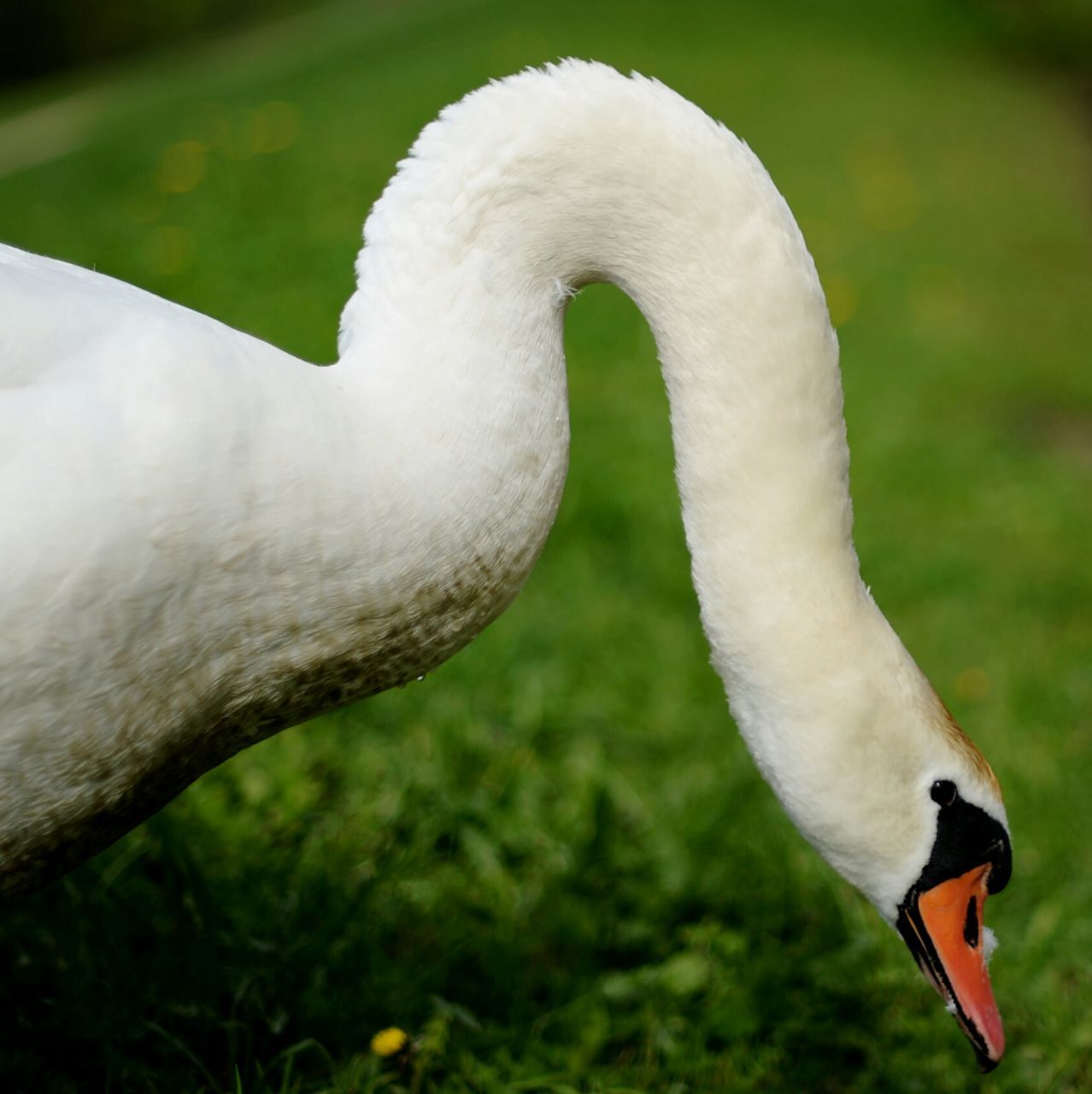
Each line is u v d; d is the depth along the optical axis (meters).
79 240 7.96
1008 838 2.22
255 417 1.80
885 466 6.29
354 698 2.09
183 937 2.58
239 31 24.80
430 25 16.12
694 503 2.12
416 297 1.99
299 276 7.43
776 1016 2.78
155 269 7.34
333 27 19.98
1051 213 11.54
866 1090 2.67
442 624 2.03
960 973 2.20
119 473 1.71
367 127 10.92
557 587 4.49
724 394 2.06
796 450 2.06
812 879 3.20
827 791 2.14
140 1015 2.41
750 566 2.09
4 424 1.69
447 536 1.95
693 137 2.01
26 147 13.20
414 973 2.68
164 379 1.76
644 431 5.84
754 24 16.73
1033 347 8.68
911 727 2.14
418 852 2.99
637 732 3.75
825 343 2.06
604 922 2.92
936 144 12.88
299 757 3.19
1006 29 19.11
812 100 13.51
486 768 3.38
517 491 2.00
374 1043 2.45
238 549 1.80
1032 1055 2.80
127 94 16.23
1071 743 4.16
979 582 5.32
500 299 1.99
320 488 1.83
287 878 2.81
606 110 2.00
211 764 2.09
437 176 2.01
